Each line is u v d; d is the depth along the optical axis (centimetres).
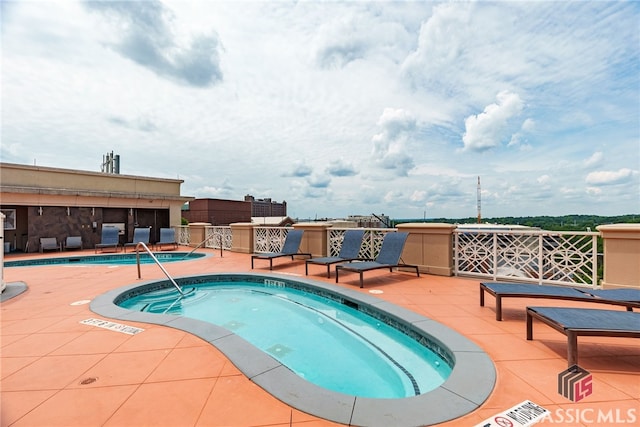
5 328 348
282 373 238
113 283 602
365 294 483
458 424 177
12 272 739
